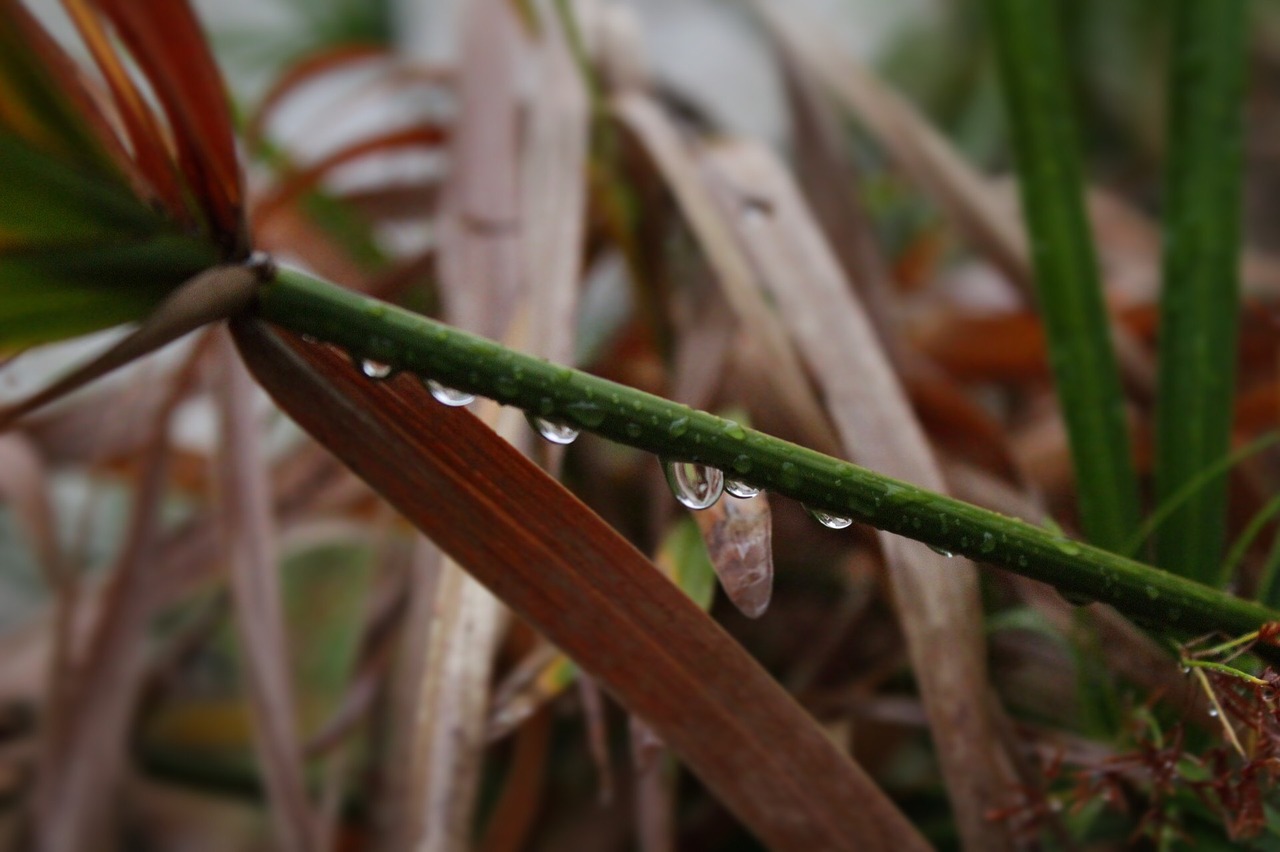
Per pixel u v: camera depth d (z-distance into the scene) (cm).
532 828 32
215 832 39
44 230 21
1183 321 29
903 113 41
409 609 31
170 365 36
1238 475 31
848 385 29
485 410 26
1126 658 26
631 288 33
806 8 69
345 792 36
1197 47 30
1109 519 28
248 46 61
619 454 30
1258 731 23
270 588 30
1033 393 39
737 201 32
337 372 23
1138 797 27
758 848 31
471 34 37
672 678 25
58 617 33
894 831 25
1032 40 31
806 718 25
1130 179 59
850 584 29
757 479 22
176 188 22
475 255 32
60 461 39
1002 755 27
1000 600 28
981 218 38
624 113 35
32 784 34
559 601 24
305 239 38
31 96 21
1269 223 58
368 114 55
